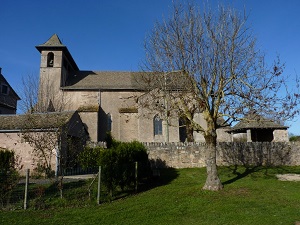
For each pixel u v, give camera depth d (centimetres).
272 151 2080
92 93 3472
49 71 3469
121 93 3500
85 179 1491
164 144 2058
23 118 1972
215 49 1169
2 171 949
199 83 1185
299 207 903
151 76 1312
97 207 948
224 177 1564
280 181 1378
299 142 2114
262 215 818
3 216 827
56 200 1001
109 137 2914
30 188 1204
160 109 1319
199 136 3102
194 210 896
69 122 1902
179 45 1181
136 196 1125
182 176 1662
